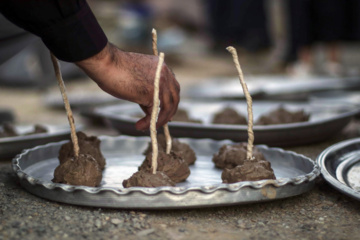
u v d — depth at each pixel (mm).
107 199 1507
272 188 1512
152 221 1518
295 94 3791
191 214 1581
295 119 2508
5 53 2717
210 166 2008
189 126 2334
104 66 1599
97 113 2902
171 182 1584
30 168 1933
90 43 1560
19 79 5605
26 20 1543
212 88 4348
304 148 2439
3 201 1656
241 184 1480
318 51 7895
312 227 1510
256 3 7234
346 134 2770
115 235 1417
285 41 6988
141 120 1734
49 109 4141
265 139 2285
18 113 3943
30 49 5422
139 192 1478
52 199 1602
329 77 4797
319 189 1844
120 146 2236
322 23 5746
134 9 10383
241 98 3611
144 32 9711
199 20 10703
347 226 1519
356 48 9203
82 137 1998
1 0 1519
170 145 1868
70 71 6113
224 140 2293
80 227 1461
